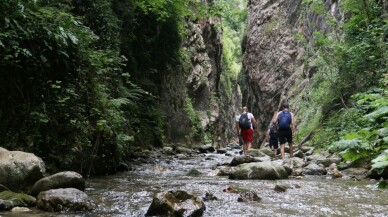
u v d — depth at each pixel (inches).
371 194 201.2
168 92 796.6
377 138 105.3
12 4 253.3
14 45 242.5
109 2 490.9
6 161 181.3
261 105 1093.1
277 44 1042.1
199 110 1029.8
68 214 151.3
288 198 187.6
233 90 1937.7
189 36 1007.6
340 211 158.6
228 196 191.2
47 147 256.7
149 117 632.4
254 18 1205.7
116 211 158.4
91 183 246.1
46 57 273.4
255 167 268.8
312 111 603.8
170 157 501.7
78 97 294.5
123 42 573.6
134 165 379.6
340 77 477.7
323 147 446.3
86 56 312.2
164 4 696.4
